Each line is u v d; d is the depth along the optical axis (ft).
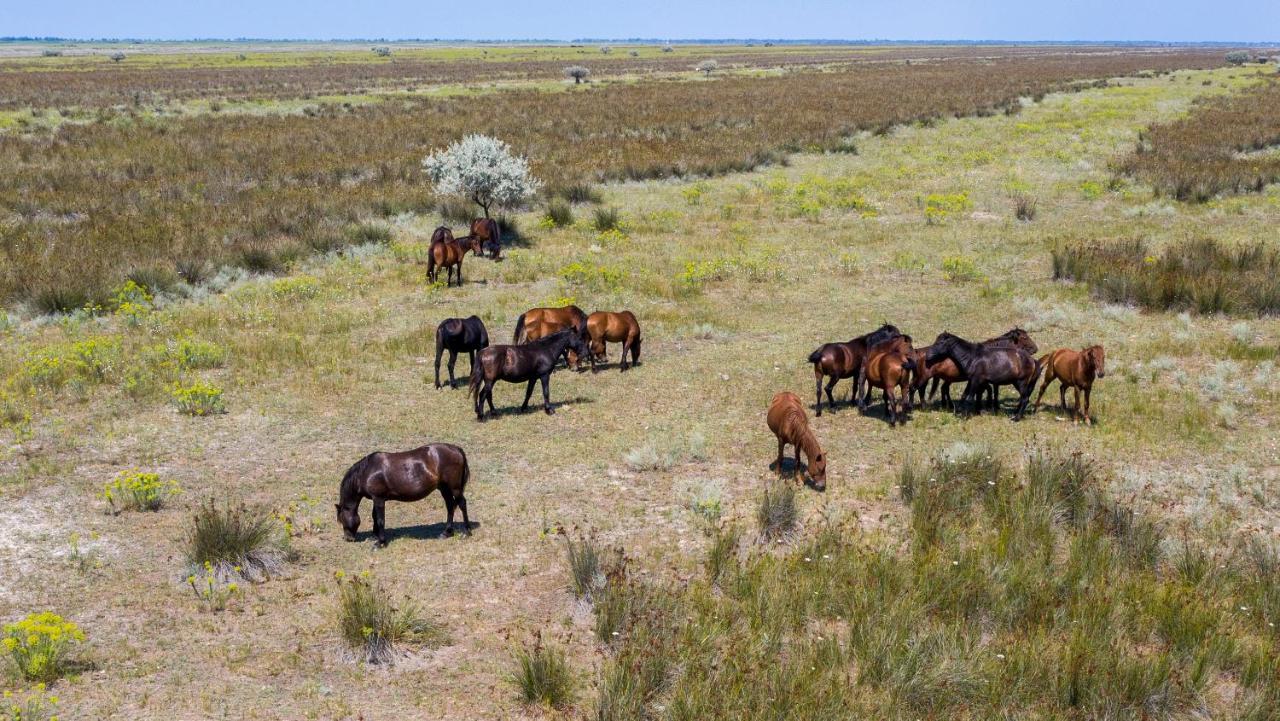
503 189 86.94
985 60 560.61
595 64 463.01
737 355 56.13
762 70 415.44
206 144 140.56
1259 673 25.22
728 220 100.07
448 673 25.20
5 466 37.88
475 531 33.47
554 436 43.16
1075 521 34.17
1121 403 46.98
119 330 58.65
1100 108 204.64
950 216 99.60
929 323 62.80
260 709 23.22
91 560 30.42
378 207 98.37
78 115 182.09
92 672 24.44
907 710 23.63
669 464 39.55
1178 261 69.97
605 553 30.68
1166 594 28.60
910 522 34.30
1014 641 26.71
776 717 22.75
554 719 23.30
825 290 72.18
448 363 54.03
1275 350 53.67
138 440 41.34
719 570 29.96
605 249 85.35
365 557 31.37
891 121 185.06
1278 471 38.86
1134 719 23.58
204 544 29.86
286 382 49.65
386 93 260.21
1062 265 73.92
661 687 24.40
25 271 66.59
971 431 43.60
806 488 37.27
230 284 72.02
